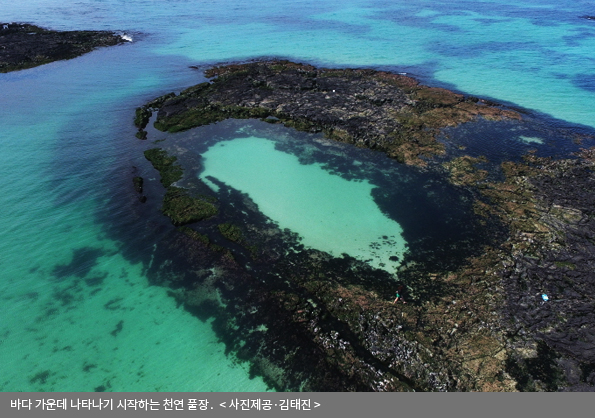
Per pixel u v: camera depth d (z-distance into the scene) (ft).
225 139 122.42
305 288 70.69
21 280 72.33
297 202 93.66
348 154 114.01
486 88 161.99
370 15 300.20
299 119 132.36
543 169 103.04
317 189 98.37
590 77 172.96
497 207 89.25
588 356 56.65
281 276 73.31
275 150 116.47
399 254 77.77
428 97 147.23
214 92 153.99
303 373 56.80
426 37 238.07
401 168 106.32
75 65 188.03
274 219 88.07
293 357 59.00
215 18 288.92
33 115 135.64
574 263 72.38
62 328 63.82
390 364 57.62
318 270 74.33
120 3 354.74
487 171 103.24
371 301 67.10
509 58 199.00
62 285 71.67
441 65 189.37
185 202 92.43
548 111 140.97
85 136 122.62
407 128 125.39
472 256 76.07
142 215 89.30
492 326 61.46
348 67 185.88
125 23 269.85
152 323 64.90
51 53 197.36
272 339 61.72
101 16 292.61
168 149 116.06
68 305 67.82
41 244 80.43
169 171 104.99
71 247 80.12
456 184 98.58
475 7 331.57
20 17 283.79
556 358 56.59
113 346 61.21
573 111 140.97
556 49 212.23
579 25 264.11
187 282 72.33
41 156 110.73
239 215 89.15
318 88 156.15
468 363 56.54
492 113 136.67
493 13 305.73
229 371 57.52
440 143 117.29
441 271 73.05
